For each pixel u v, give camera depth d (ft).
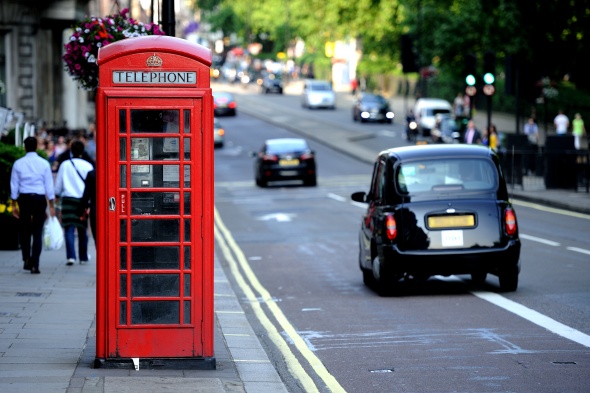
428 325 107.65
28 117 333.83
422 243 126.21
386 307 120.88
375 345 97.91
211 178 81.30
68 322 102.99
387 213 128.06
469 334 101.65
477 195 127.85
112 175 80.53
